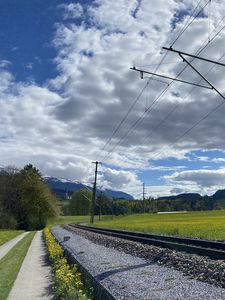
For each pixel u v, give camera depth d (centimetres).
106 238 3625
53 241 3912
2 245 4938
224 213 11919
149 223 6756
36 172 12062
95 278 1398
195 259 1666
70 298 1205
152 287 1188
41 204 11488
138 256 2200
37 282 1944
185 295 1042
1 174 11800
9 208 11462
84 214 18188
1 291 1745
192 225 4956
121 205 19375
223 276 1248
